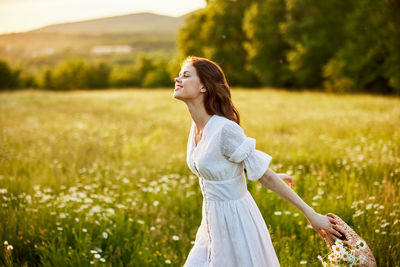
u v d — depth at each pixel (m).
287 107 17.75
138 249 3.39
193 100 2.24
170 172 6.33
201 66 2.20
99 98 27.59
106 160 7.35
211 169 2.16
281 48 43.81
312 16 37.72
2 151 7.65
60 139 9.37
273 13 42.09
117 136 10.22
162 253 3.50
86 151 7.87
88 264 3.12
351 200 3.95
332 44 37.69
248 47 44.22
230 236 2.21
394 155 5.78
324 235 2.27
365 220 3.56
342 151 6.48
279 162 6.14
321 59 38.19
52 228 3.74
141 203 4.70
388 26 29.61
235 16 47.91
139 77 80.00
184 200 4.73
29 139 9.22
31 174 5.98
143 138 9.90
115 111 19.00
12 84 72.38
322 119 11.48
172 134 10.27
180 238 3.74
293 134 9.45
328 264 2.32
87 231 3.66
